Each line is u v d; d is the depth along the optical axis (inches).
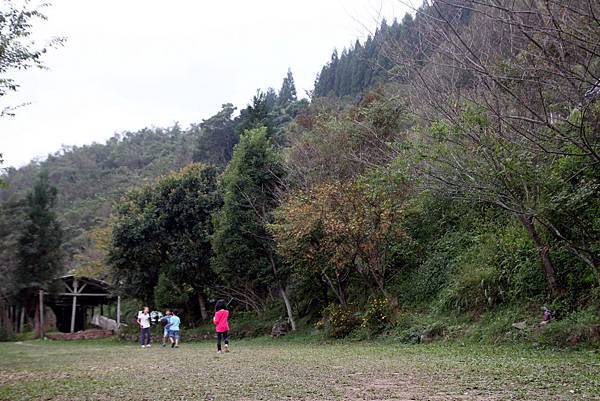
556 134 329.1
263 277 959.6
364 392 287.0
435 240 820.6
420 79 399.9
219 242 993.5
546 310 507.5
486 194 411.8
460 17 332.5
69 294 1606.8
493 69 306.3
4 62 411.8
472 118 361.4
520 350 470.3
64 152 3757.4
